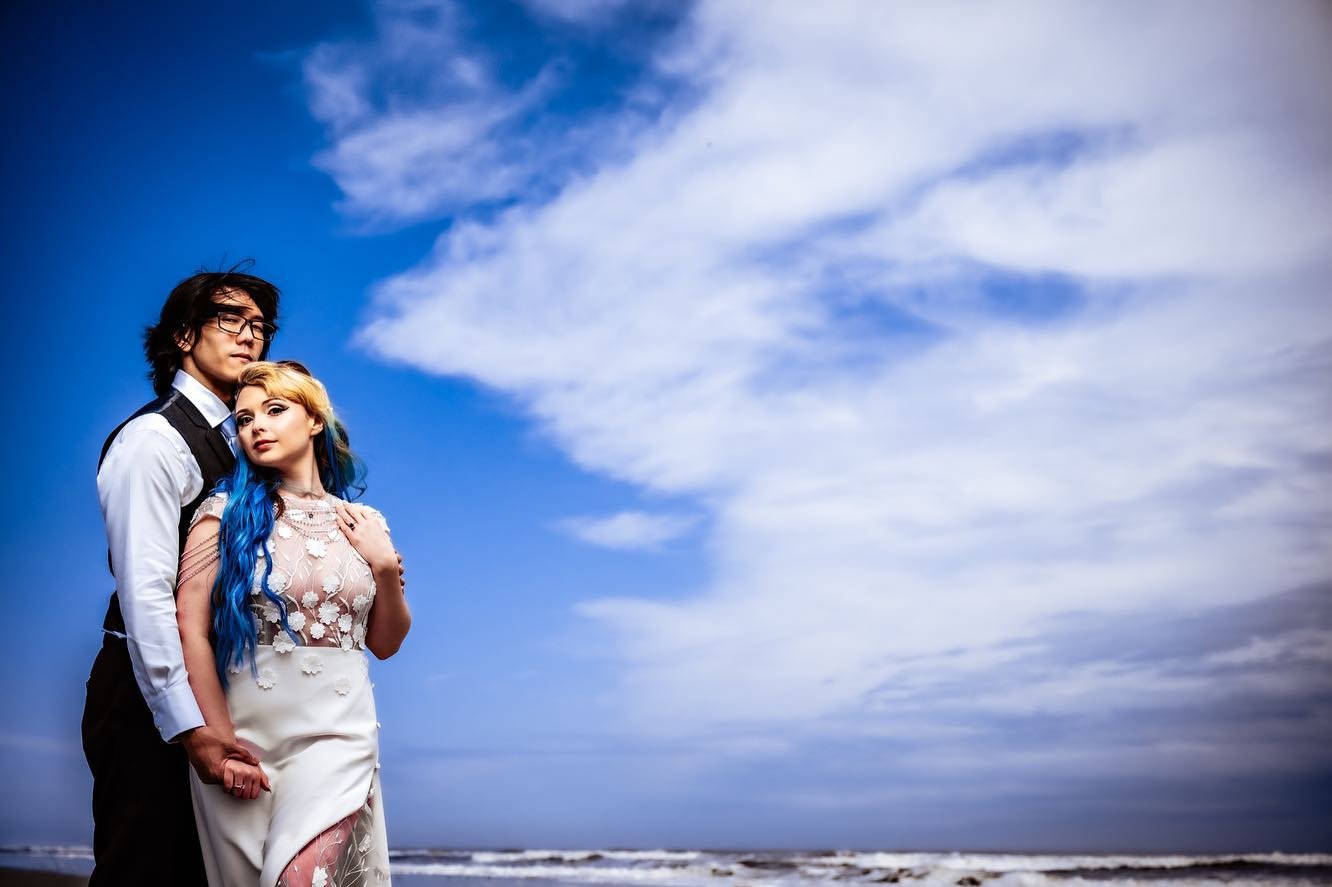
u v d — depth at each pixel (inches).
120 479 77.2
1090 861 454.3
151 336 87.4
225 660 75.4
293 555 77.3
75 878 272.7
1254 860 438.0
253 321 87.5
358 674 79.2
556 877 438.3
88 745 79.9
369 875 77.3
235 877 74.1
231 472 83.4
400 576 82.8
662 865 471.8
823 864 472.1
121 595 75.2
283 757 75.4
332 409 85.8
